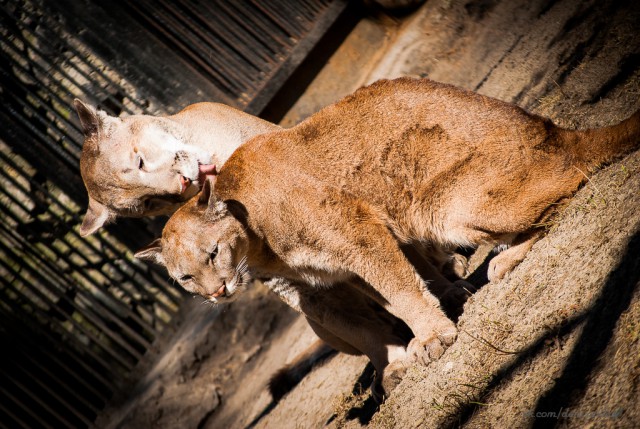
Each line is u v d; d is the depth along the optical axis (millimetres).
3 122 15734
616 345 4520
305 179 6953
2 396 15883
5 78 15680
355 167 6922
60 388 16219
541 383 4883
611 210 5672
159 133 10305
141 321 16031
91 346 16234
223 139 10352
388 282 6824
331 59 16703
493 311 6199
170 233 7457
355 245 6816
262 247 7395
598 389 4379
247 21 16234
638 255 4938
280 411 10094
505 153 6402
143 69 15750
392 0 16359
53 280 16031
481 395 5430
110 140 10586
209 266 7285
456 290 7246
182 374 14898
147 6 15969
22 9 15805
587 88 8930
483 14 14430
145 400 14992
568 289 5434
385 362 7555
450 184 6625
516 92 11070
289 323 14469
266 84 15859
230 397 14406
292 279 7797
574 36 10828
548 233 6398
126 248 16109
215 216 7191
